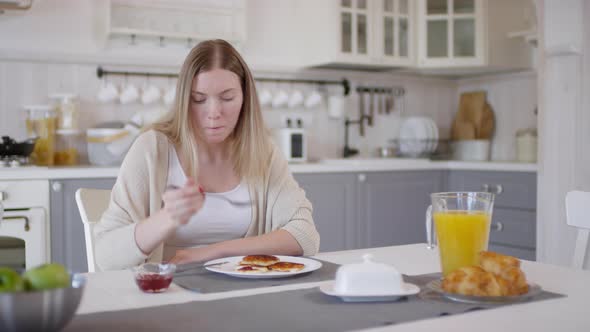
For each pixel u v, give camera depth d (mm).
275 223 1515
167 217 1136
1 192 2541
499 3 3793
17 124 3072
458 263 992
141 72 3348
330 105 3814
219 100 1390
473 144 4039
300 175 3195
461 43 3795
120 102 3287
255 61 3656
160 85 3418
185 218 890
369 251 1384
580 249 1400
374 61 3641
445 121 4371
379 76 4051
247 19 3631
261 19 3676
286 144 3436
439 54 3803
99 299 911
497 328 755
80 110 3209
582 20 2668
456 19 3775
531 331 744
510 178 3396
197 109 1419
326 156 3893
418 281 1042
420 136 3914
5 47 3041
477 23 3740
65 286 661
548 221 2824
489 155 4195
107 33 3121
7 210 2561
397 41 3719
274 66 3633
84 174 2715
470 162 3648
